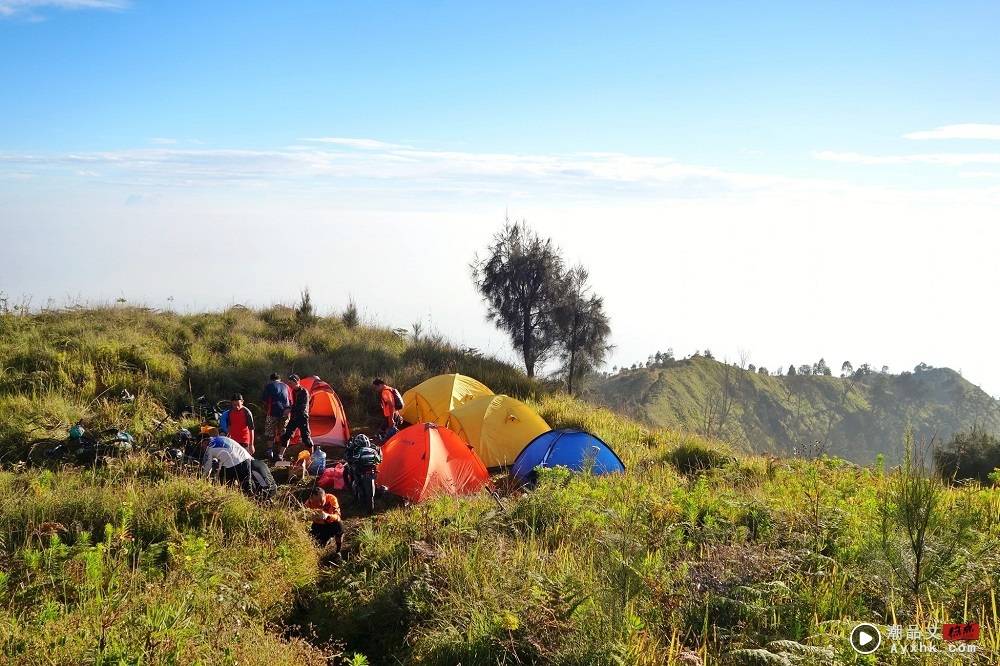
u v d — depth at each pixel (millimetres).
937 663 4414
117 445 10984
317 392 14602
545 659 4992
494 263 27484
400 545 7656
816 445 13273
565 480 10453
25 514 7652
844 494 9375
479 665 5074
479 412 13734
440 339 22219
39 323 16984
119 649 4734
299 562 7441
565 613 5480
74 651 4770
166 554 7191
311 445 12828
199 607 5852
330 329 21188
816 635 4816
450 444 11812
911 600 5426
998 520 7461
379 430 15219
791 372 137750
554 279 27406
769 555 6555
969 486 8656
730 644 4984
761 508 8383
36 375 13516
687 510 8539
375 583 6785
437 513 8922
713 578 6023
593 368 28141
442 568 6766
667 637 5219
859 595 5594
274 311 22312
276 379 13133
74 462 10492
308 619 6531
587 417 17234
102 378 14070
